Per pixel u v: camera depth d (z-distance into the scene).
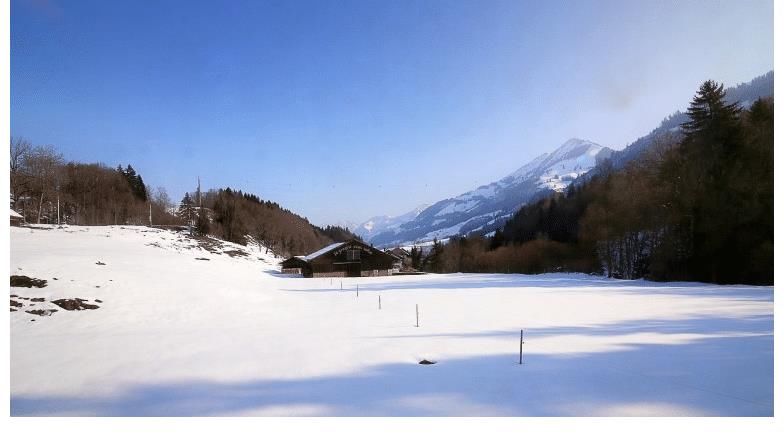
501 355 9.27
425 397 6.79
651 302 19.06
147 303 18.02
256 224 93.12
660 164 41.59
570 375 7.65
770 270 30.20
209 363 9.48
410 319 15.19
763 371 7.62
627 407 6.14
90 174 80.38
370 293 27.48
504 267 67.12
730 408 6.06
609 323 13.28
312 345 10.95
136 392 7.66
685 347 9.57
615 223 44.00
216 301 19.64
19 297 16.47
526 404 6.35
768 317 14.06
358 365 8.83
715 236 33.53
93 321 15.48
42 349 11.38
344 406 6.52
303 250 100.50
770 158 32.91
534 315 15.51
